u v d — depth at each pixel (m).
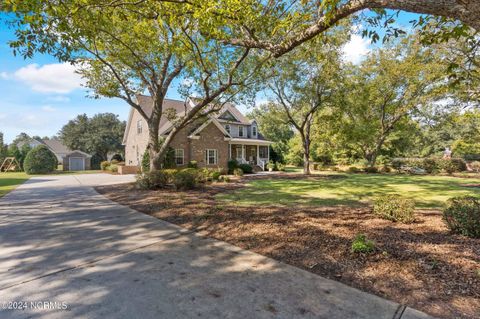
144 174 10.89
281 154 34.22
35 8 4.03
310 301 2.38
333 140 22.33
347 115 21.22
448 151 30.89
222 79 10.88
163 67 10.70
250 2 4.49
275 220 5.30
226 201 8.16
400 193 10.20
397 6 2.98
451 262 3.10
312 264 3.20
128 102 10.87
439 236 4.10
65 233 4.65
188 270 3.09
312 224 4.94
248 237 4.29
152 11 5.33
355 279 2.79
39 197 8.95
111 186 12.12
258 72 10.05
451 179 15.93
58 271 3.07
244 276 2.92
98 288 2.65
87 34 5.69
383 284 2.66
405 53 17.20
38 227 5.06
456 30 3.91
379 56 17.92
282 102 18.84
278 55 4.90
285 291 2.57
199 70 9.91
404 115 19.89
